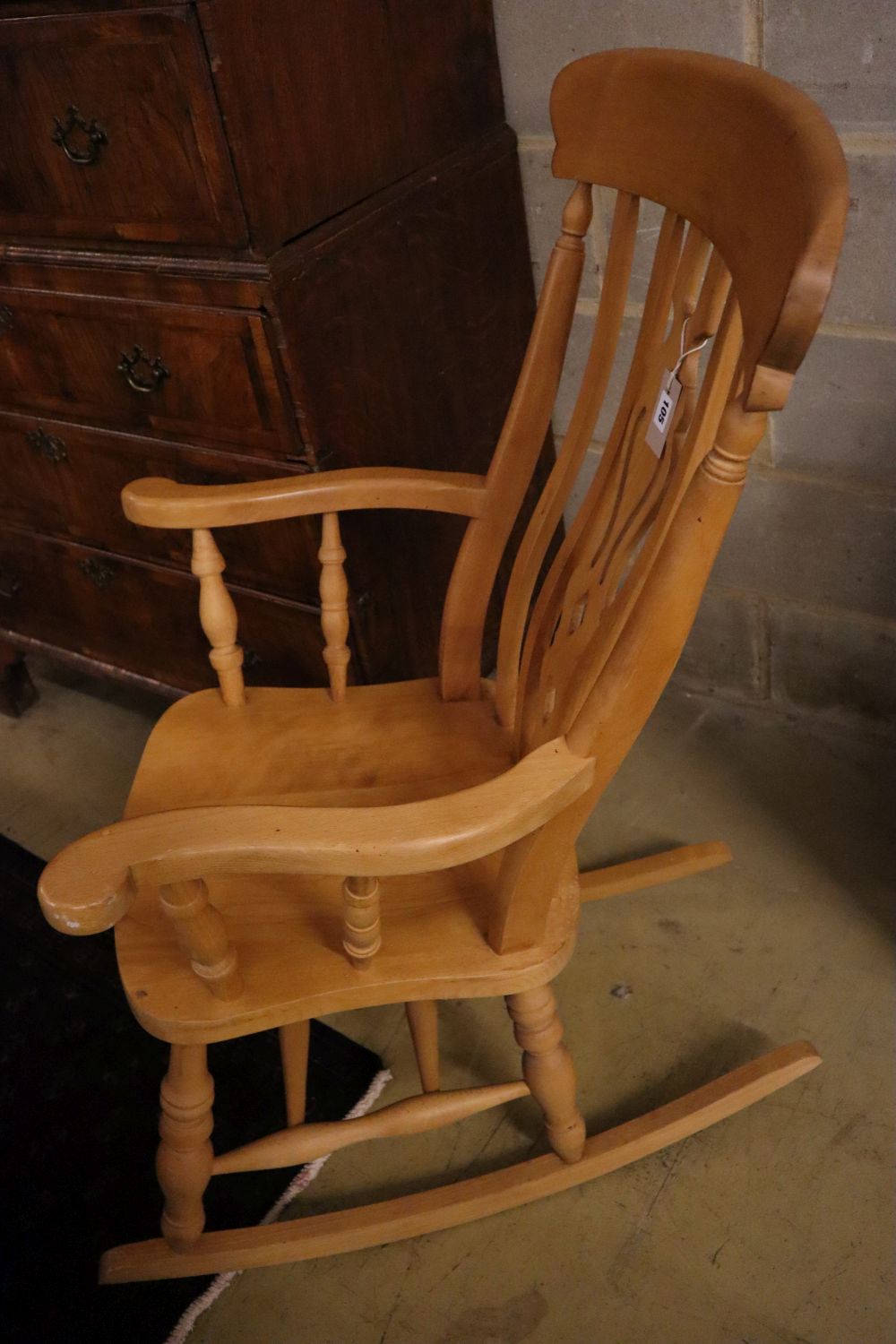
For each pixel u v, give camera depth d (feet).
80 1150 5.11
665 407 3.37
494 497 4.28
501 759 4.37
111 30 4.23
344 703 4.70
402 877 4.04
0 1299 4.58
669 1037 5.17
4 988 5.89
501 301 5.91
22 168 4.91
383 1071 5.20
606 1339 4.23
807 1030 5.11
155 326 4.99
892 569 5.83
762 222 2.76
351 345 5.01
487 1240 4.57
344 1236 4.45
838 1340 4.12
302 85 4.49
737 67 3.06
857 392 5.43
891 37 4.56
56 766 7.22
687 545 2.83
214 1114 5.15
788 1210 4.50
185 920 3.43
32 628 7.18
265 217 4.50
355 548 5.36
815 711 6.62
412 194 5.14
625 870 5.76
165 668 6.68
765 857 5.90
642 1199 4.61
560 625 4.01
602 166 3.65
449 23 5.12
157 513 4.24
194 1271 4.46
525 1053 4.17
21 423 5.95
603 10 5.16
